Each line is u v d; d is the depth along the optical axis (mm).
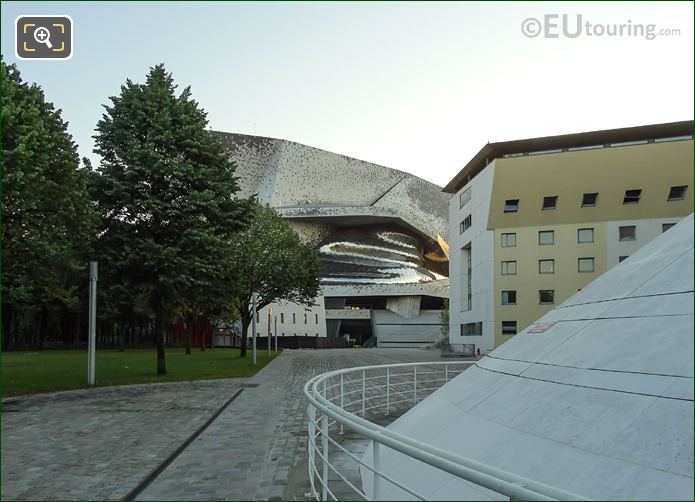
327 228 100688
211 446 8844
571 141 47469
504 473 2738
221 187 22125
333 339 77188
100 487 6492
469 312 53406
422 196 111312
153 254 19891
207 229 21188
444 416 6770
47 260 17641
